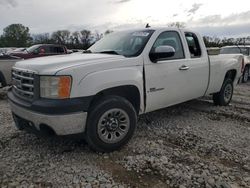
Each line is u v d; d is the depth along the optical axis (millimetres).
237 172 3523
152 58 4531
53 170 3539
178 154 4000
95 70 3793
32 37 69125
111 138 4016
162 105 4926
